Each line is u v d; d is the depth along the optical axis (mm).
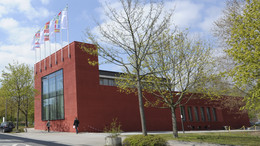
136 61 13672
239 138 15305
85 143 14805
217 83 19594
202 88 17859
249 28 11695
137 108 30859
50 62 31688
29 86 30094
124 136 18344
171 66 16859
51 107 30594
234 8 18750
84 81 26766
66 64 28172
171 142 14047
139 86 13406
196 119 38812
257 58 10945
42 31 34469
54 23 31469
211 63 17312
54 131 28797
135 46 13656
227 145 12484
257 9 11680
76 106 25516
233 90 22203
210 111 41531
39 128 32969
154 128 32000
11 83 29125
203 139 14977
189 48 17047
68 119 26672
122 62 13859
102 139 17000
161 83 17812
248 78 11695
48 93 31688
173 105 17266
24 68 30484
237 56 11469
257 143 12789
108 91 28516
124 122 28969
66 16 28891
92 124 26094
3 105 47812
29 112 38812
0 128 29766
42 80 33594
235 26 12664
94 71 27969
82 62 27172
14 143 15297
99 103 27297
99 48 13516
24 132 28094
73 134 22875
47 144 14555
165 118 33875
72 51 27328
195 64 16484
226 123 43469
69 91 27016
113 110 28344
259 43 11180
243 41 11570
